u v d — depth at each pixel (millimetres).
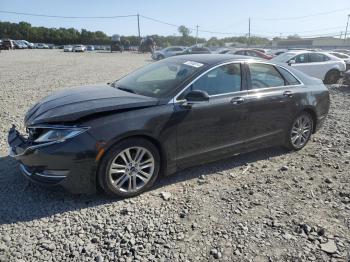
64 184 3564
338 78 14562
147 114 3824
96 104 3811
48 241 3104
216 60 4617
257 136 4961
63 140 3486
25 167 3830
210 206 3803
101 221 3445
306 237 3289
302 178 4602
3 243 3045
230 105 4488
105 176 3672
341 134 6680
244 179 4531
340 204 3924
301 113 5496
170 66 4785
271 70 5148
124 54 51375
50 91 10898
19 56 36688
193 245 3123
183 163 4289
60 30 112125
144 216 3562
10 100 9117
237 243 3172
